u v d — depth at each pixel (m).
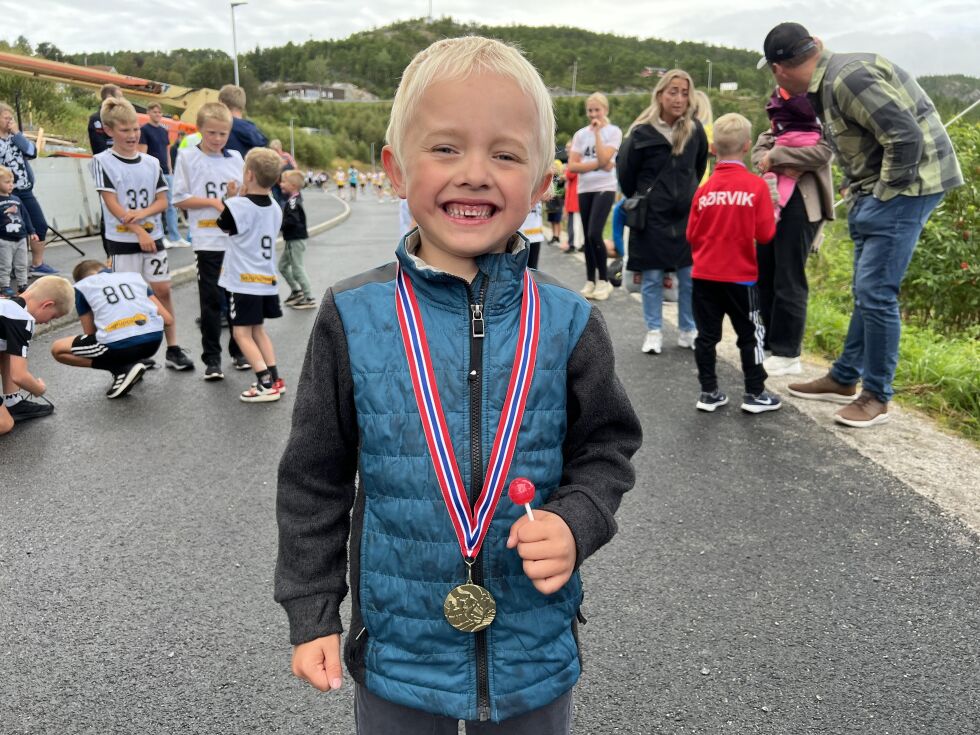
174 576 2.90
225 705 2.22
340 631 1.29
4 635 2.53
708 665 2.38
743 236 4.34
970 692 2.26
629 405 1.39
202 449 4.21
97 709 2.20
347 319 1.28
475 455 1.26
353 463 1.39
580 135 7.87
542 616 1.30
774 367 5.41
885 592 2.77
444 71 1.20
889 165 3.97
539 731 1.36
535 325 1.29
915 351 5.51
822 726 2.13
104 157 5.52
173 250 11.88
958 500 3.48
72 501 3.55
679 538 3.16
